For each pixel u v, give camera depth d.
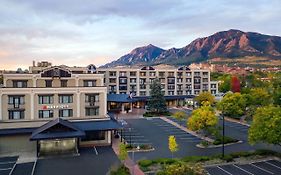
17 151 50.56
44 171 39.78
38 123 54.12
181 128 72.06
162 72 120.75
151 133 65.94
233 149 51.56
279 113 41.91
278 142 40.69
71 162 43.97
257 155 46.66
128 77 115.44
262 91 90.69
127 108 103.62
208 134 61.75
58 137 47.50
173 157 46.12
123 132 66.81
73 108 57.19
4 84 57.19
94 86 60.00
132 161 44.28
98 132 55.19
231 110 77.88
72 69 86.50
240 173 38.47
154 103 94.50
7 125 52.19
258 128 42.50
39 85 58.31
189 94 125.31
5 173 38.88
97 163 43.44
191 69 127.31
